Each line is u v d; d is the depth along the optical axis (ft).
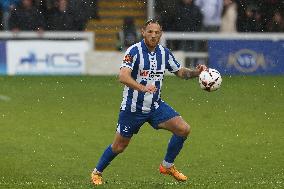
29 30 220.02
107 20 228.43
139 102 76.54
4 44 195.11
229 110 146.10
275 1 215.51
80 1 221.25
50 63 195.72
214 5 212.64
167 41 202.39
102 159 79.25
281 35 200.85
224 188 75.15
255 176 92.79
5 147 111.86
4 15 219.20
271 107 149.59
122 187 75.87
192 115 140.67
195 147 112.88
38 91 168.76
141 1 234.99
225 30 213.66
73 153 108.17
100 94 164.45
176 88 172.65
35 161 102.17
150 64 75.72
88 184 78.54
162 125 78.02
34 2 219.20
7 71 195.93
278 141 117.70
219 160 104.06
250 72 196.34
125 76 73.77
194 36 201.46
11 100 157.07
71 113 142.31
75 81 183.62
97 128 127.95
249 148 112.37
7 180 88.17
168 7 212.84
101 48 227.81
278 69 196.75
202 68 78.02
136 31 212.64
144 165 100.58
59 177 91.91
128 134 78.07
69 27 221.25
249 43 196.34
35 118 137.18
